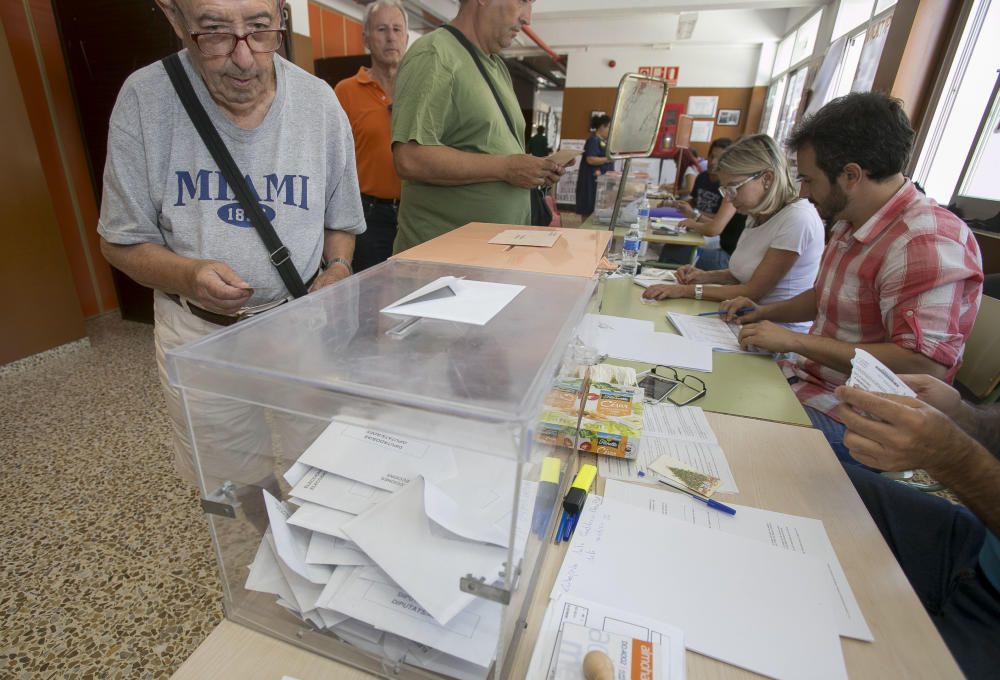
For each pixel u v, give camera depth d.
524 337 0.54
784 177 1.77
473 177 1.33
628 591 0.56
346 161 1.11
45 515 1.52
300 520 0.50
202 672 0.46
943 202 2.55
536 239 1.01
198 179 0.91
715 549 0.62
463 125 1.39
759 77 6.48
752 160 1.76
